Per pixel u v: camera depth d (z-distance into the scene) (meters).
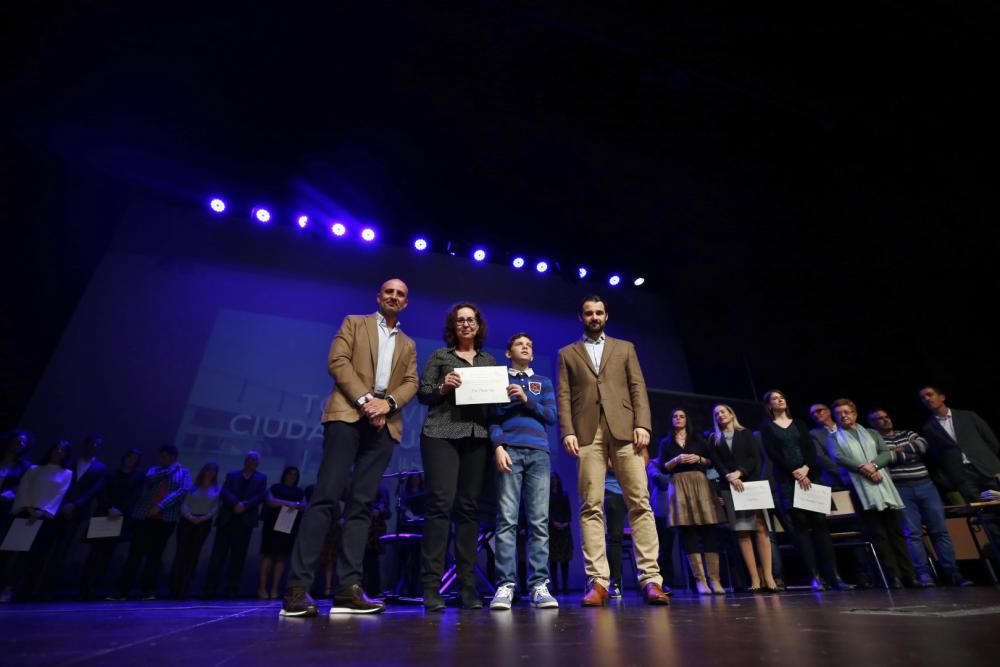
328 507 1.77
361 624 1.30
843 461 3.39
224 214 5.62
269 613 1.82
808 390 5.78
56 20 4.23
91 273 4.94
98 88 4.76
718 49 4.45
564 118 5.47
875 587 3.22
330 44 4.77
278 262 5.61
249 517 4.28
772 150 5.38
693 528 3.24
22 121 4.75
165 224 5.37
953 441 3.45
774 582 3.35
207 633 1.10
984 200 4.06
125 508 4.01
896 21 3.94
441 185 6.15
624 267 7.08
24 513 3.53
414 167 5.94
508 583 1.98
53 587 3.87
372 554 4.30
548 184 6.16
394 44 4.81
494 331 6.17
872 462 3.29
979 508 2.96
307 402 5.18
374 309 5.78
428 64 5.00
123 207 5.29
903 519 3.33
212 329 5.11
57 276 4.78
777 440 3.31
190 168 5.59
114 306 4.90
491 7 4.46
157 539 4.01
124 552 4.32
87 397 4.55
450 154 5.84
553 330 6.44
